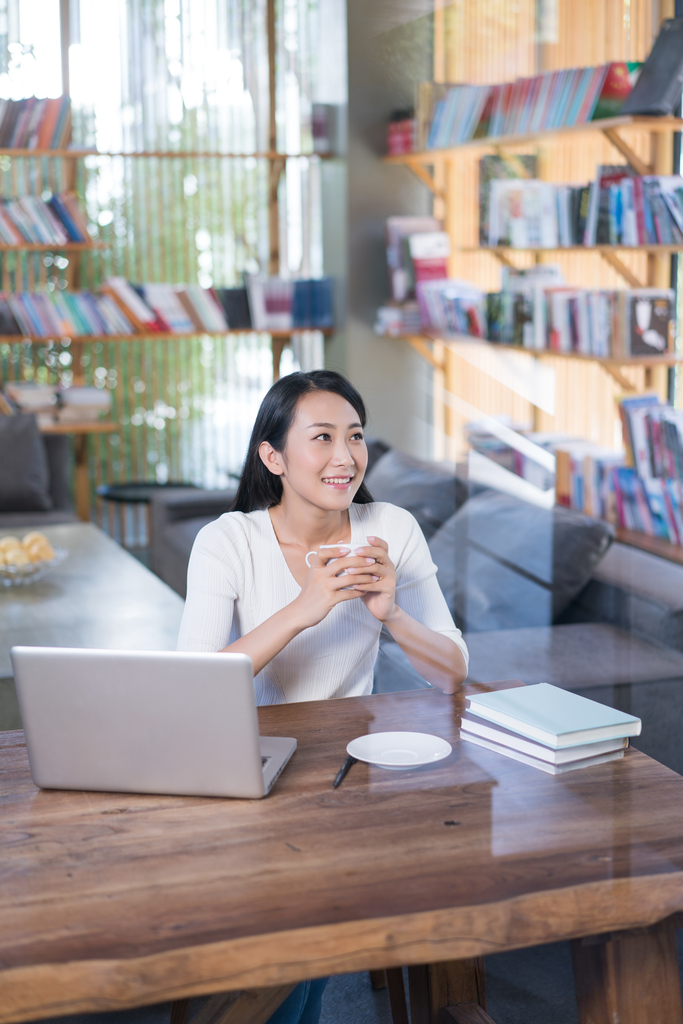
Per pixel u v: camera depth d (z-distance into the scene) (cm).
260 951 87
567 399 257
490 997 170
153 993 84
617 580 236
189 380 510
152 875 97
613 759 125
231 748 111
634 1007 105
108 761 115
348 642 153
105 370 500
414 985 146
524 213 275
